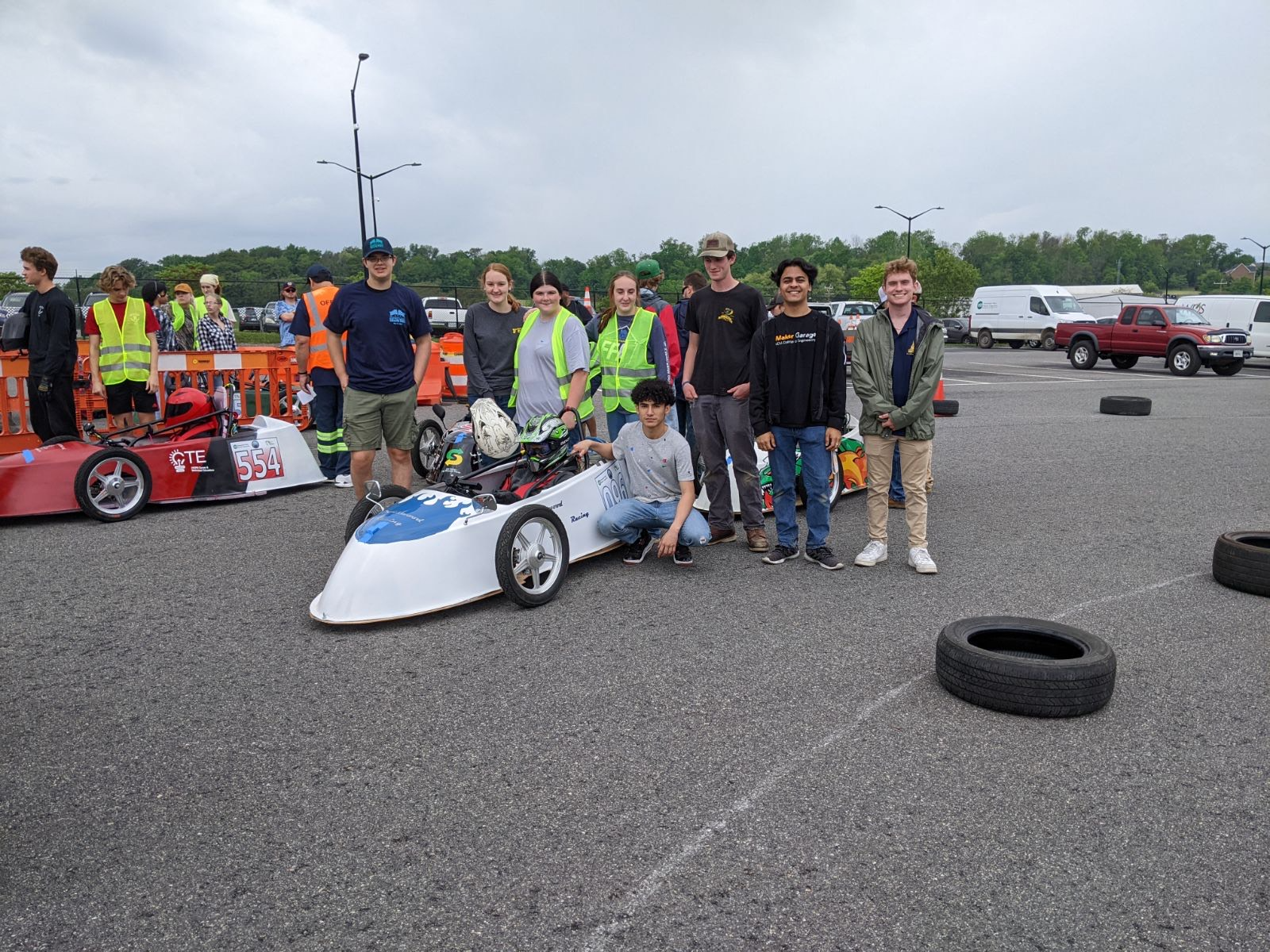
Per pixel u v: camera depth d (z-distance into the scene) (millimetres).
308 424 12305
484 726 3787
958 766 3436
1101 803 3182
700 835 3006
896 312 5730
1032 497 8281
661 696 4062
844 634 4805
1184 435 12195
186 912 2666
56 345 8320
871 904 2658
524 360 6555
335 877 2816
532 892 2730
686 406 7301
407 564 4996
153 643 4746
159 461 7668
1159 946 2482
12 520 7445
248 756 3557
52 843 3014
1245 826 3043
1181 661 4438
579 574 5949
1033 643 4305
